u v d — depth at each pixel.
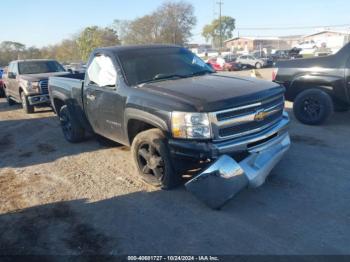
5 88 14.09
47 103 11.38
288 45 90.75
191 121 3.87
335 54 7.14
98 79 5.51
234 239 3.49
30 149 7.07
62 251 3.47
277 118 4.62
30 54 72.00
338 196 4.24
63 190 4.89
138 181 5.01
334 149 5.87
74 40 64.38
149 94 4.44
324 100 7.15
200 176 3.84
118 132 5.23
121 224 3.90
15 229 3.92
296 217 3.82
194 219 3.89
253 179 3.89
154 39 61.41
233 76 5.18
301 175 4.86
